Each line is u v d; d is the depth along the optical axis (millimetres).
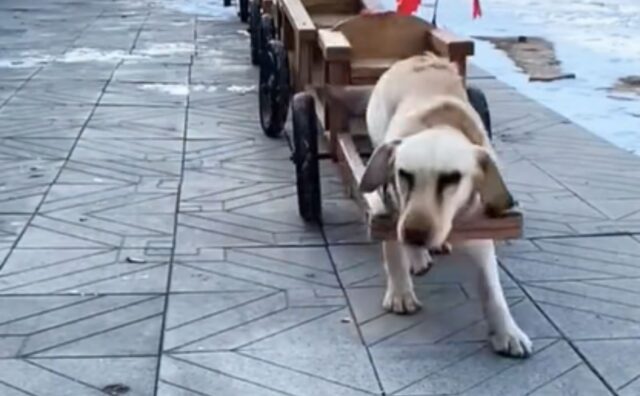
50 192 3898
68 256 3203
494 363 2498
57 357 2512
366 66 3377
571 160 4410
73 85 6047
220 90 5941
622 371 2455
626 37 7961
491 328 2580
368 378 2420
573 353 2549
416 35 3613
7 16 9250
